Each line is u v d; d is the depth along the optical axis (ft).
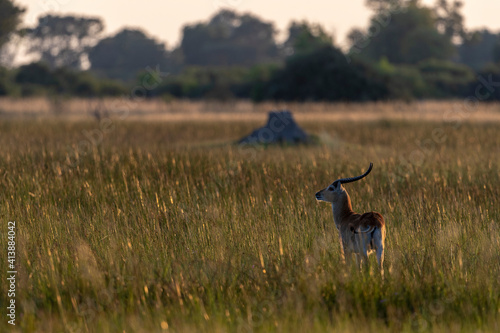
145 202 110.52
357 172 146.82
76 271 78.43
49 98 650.43
